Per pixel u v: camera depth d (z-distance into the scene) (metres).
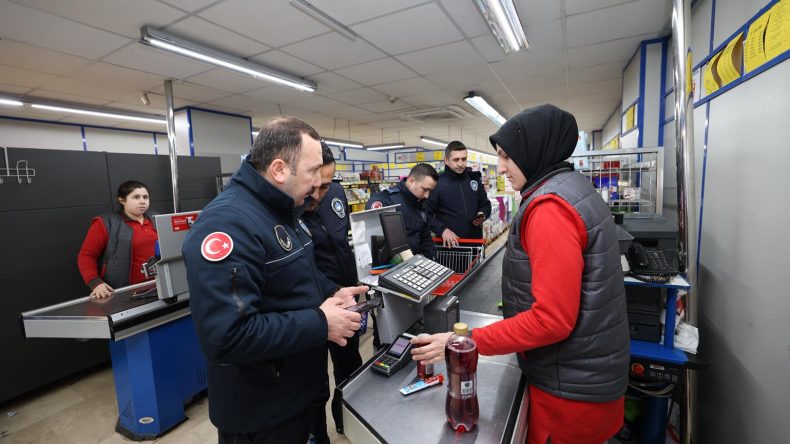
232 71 3.84
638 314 1.49
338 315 0.92
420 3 2.61
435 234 2.78
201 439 2.04
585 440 0.92
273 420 0.99
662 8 2.77
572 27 3.10
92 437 2.12
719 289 1.70
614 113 7.18
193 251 0.79
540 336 0.77
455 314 1.25
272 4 2.52
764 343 1.31
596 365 0.86
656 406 1.68
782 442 1.20
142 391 2.03
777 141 1.23
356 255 1.35
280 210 0.98
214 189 4.18
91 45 3.07
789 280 1.17
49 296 2.67
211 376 0.99
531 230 0.83
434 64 3.98
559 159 0.95
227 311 0.76
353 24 2.93
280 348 0.81
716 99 1.76
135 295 2.05
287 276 0.95
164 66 3.63
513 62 3.96
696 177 2.00
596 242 0.83
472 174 3.13
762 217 1.33
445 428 0.82
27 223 2.56
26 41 2.93
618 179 2.25
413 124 8.20
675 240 1.50
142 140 7.62
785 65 1.19
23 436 2.14
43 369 2.58
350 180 6.42
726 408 1.61
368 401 0.92
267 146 0.91
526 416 0.96
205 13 2.62
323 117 6.95
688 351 1.41
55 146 6.30
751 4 1.43
